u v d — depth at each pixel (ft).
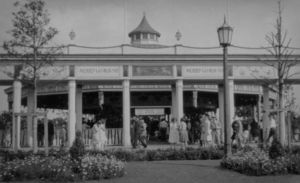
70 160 50.42
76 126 129.39
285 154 54.95
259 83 132.05
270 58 125.70
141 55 124.57
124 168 52.60
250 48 129.59
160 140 136.46
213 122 106.83
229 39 57.62
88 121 139.74
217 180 46.37
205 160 69.15
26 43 76.23
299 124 133.18
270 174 50.16
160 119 158.30
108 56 123.13
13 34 75.05
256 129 113.70
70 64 121.80
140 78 124.47
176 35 133.18
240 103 197.36
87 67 122.83
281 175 49.75
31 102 124.26
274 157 53.57
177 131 104.88
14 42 75.36
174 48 128.67
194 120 133.69
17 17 74.38
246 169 51.62
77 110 132.77
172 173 51.78
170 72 125.80
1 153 66.13
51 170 47.55
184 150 73.05
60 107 188.96
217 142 106.01
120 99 171.42
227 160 56.08
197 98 179.22
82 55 121.80
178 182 45.06
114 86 162.09
